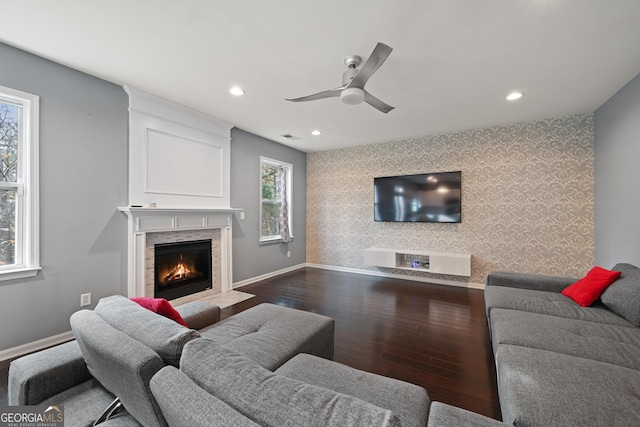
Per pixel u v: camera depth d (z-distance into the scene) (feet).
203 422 2.14
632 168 8.47
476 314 10.27
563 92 9.47
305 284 14.43
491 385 6.11
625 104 8.87
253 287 13.84
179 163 10.99
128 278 9.35
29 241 7.36
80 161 8.26
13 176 7.30
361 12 5.78
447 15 5.82
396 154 15.96
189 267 11.87
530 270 12.60
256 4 5.57
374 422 1.98
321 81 8.81
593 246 11.42
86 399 4.02
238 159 13.98
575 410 3.31
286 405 2.25
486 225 13.52
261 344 5.19
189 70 8.16
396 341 8.19
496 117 11.96
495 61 7.55
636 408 3.33
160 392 2.59
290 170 17.72
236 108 11.07
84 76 8.32
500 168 13.16
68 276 8.04
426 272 15.03
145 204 9.85
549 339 5.20
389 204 15.92
